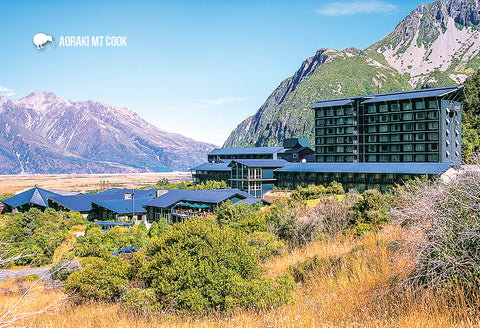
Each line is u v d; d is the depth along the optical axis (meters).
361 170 80.62
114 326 13.98
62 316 16.33
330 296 12.98
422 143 90.69
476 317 9.41
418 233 11.80
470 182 11.23
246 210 52.28
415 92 95.00
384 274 12.98
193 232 17.14
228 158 134.25
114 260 21.95
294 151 118.94
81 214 87.25
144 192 101.25
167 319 14.36
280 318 11.82
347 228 26.92
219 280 15.34
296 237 27.52
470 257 10.55
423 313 9.86
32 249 48.22
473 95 128.00
